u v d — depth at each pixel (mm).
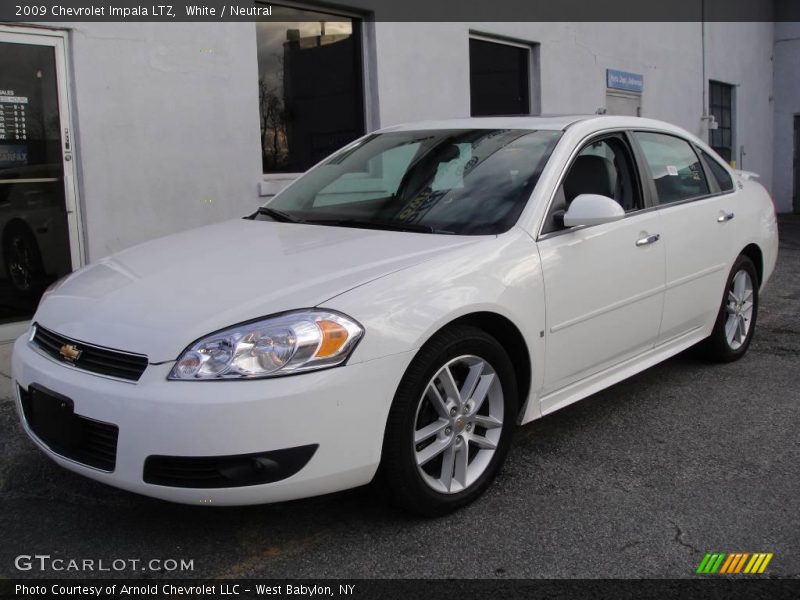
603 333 4043
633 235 4219
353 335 2896
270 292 3016
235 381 2746
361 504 3455
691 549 3102
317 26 7973
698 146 5270
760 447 4117
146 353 2840
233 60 6961
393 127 4934
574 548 3105
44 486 3652
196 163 6801
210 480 2768
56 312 3311
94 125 6188
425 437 3188
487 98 10117
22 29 5828
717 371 5430
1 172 5855
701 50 14891
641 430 4359
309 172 4770
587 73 11656
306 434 2789
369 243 3521
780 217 17438
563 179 3936
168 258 3572
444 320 3143
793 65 17875
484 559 3023
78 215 6242
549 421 4504
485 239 3541
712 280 5008
